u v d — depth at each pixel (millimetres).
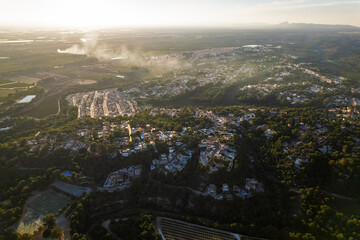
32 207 159500
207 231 144500
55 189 174375
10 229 142250
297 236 134000
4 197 165000
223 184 174750
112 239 135625
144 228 142625
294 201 167125
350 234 135500
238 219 153000
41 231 142500
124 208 166000
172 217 154500
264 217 151875
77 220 145125
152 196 171125
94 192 170125
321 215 147000
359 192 165250
